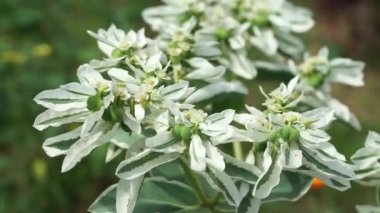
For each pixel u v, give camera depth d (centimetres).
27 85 110
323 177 47
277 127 45
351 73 60
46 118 44
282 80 61
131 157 45
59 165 107
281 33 62
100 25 123
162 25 59
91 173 107
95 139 44
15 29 119
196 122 44
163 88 45
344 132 117
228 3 61
